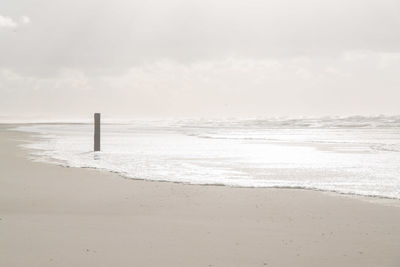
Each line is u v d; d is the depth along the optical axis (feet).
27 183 61.77
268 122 426.10
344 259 30.73
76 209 46.32
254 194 55.01
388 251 32.48
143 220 41.52
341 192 57.47
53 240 34.27
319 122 377.91
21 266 28.37
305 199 51.90
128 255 30.91
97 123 116.37
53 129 293.23
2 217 42.16
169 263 29.45
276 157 102.47
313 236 36.37
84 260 29.68
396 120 360.69
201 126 377.50
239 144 146.41
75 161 90.63
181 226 39.32
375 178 70.08
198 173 74.90
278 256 31.19
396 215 43.96
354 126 303.48
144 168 80.69
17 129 288.51
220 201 50.65
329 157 102.42
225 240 34.94
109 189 57.88
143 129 313.94
